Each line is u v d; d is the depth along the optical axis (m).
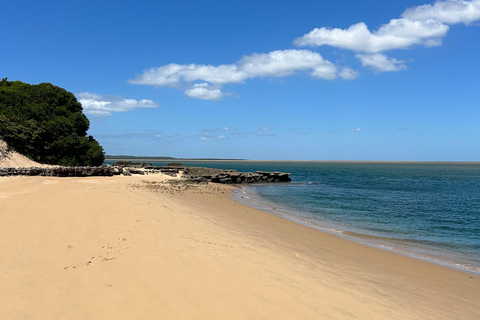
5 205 13.75
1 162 30.36
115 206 14.71
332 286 7.66
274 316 5.62
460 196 38.41
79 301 5.63
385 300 7.26
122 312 5.34
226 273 7.57
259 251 10.19
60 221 11.20
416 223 21.41
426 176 86.38
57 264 7.32
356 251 13.03
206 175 50.59
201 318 5.32
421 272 10.76
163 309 5.54
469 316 7.03
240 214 19.45
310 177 77.81
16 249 8.10
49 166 34.75
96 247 8.73
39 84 43.06
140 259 8.03
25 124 34.72
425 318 6.52
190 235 11.14
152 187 28.61
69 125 38.78
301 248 11.95
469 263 12.72
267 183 56.16
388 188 48.25
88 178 31.28
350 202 31.38
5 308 5.25
